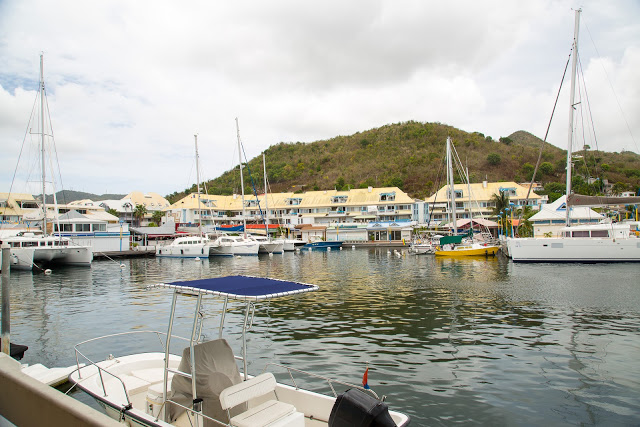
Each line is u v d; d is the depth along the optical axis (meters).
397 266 38.84
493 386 9.83
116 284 28.83
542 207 60.38
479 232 65.69
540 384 9.91
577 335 13.84
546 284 25.02
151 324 16.38
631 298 20.03
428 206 83.94
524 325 15.27
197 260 49.00
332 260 47.72
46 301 21.98
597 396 9.23
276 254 58.81
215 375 6.64
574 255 36.25
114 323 16.66
